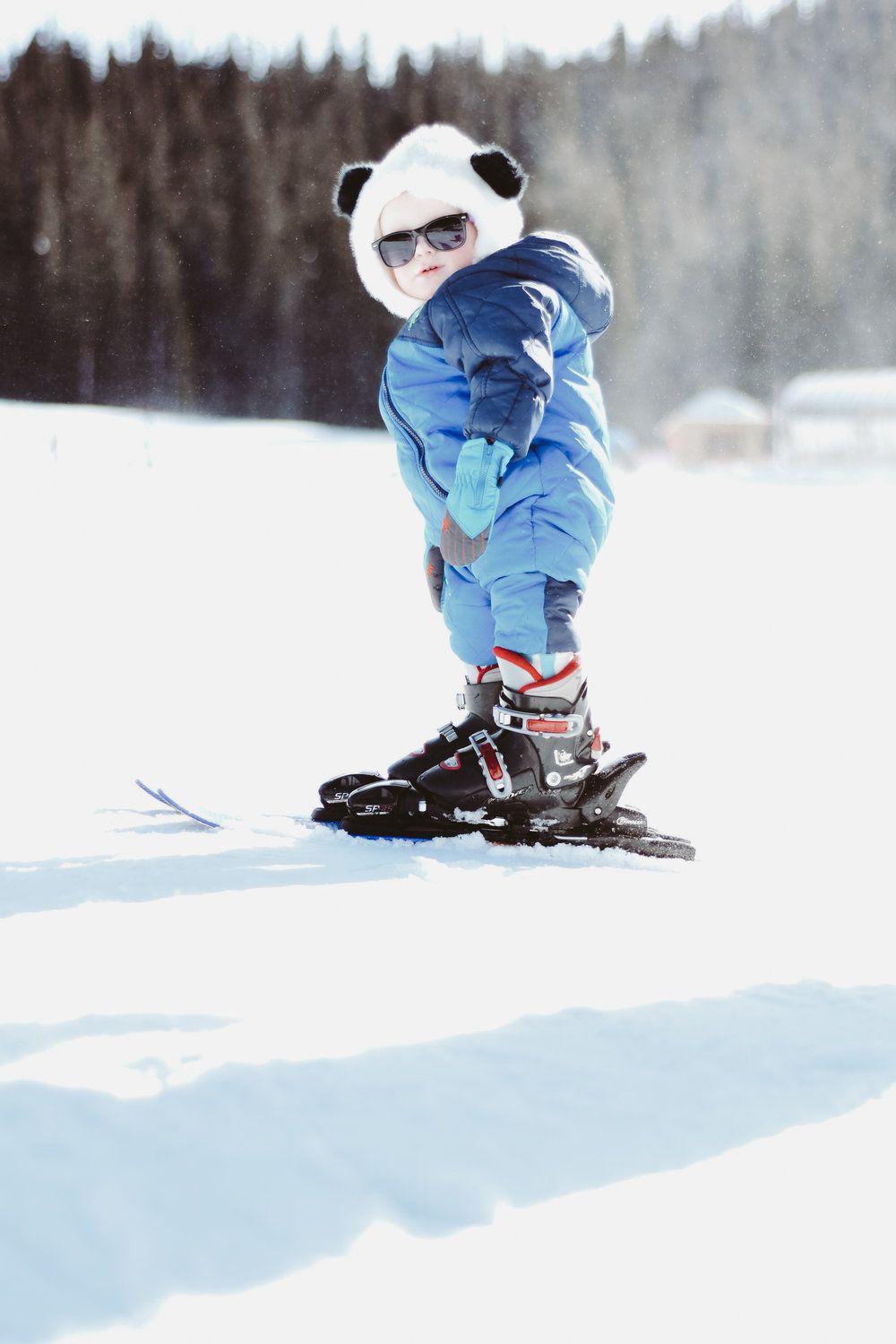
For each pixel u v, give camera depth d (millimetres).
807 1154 1795
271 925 2979
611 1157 1773
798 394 109375
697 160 148375
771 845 4438
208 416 127875
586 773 4250
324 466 51625
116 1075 1920
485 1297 1414
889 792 5449
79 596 14695
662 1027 2303
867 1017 2373
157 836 4262
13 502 29344
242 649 10836
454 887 3475
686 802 5285
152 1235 1486
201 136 133500
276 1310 1366
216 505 32094
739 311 144500
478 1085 1995
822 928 3145
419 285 4910
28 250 128500
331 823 4504
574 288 4582
